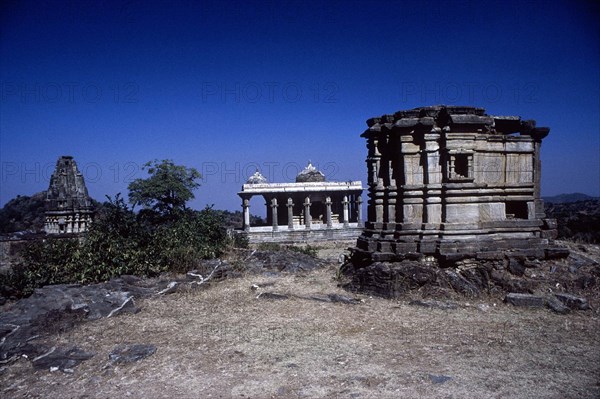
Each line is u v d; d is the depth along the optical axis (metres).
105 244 16.62
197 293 14.05
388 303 12.09
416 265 13.12
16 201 51.53
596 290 12.36
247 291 14.17
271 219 50.50
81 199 31.83
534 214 14.91
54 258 15.66
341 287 14.39
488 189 14.36
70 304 11.66
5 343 9.33
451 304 11.59
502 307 11.45
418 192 14.48
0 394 7.16
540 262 13.70
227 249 21.28
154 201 30.42
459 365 7.61
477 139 14.49
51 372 7.97
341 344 8.88
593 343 8.61
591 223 27.31
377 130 15.48
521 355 8.01
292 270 18.39
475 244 13.63
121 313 11.72
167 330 10.20
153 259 16.75
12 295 14.30
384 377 7.21
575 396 6.36
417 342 8.87
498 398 6.36
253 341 9.20
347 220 47.09
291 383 7.10
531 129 15.39
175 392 6.95
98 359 8.49
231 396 6.73
